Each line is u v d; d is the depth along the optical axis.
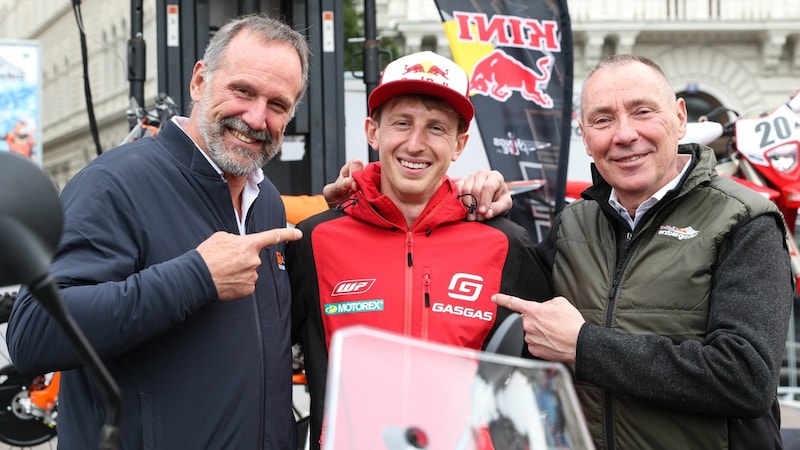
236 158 2.08
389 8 19.81
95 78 24.12
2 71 8.81
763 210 2.10
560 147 4.12
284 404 2.10
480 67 4.11
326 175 4.53
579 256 2.33
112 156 2.02
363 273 2.30
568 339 2.07
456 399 1.21
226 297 1.88
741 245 2.06
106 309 1.77
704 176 2.16
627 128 2.17
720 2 19.38
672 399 1.99
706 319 2.09
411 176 2.30
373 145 2.43
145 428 1.91
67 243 1.86
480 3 4.12
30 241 1.09
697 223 2.14
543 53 4.16
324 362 2.27
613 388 2.04
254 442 2.00
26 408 4.08
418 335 2.22
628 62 2.25
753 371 1.94
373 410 1.15
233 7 4.50
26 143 8.93
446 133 2.31
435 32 19.38
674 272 2.12
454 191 2.42
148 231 1.95
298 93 2.20
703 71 19.50
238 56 2.08
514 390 1.27
